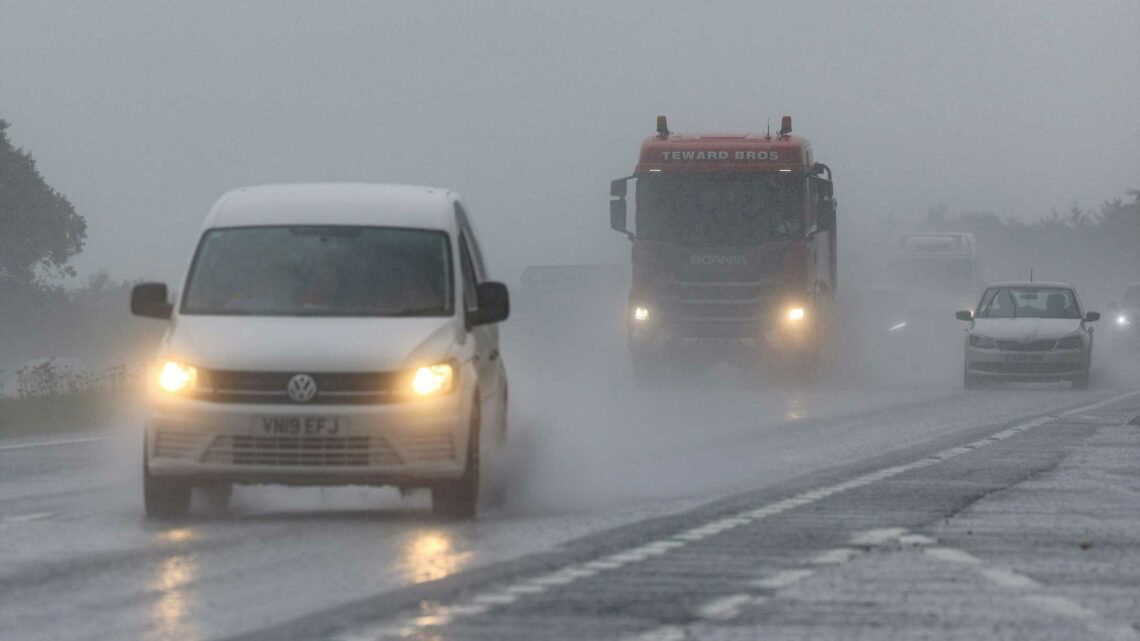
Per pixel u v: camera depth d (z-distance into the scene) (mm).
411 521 39188
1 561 32156
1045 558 32656
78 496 44875
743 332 110062
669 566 31438
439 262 42375
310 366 38656
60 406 80500
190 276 42219
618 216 111312
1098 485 47406
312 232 42969
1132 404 90750
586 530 37188
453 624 25312
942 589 28797
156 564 31750
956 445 62688
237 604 27109
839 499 43750
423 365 39094
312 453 38531
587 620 25656
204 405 38688
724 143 110250
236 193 45000
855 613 26406
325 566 31484
